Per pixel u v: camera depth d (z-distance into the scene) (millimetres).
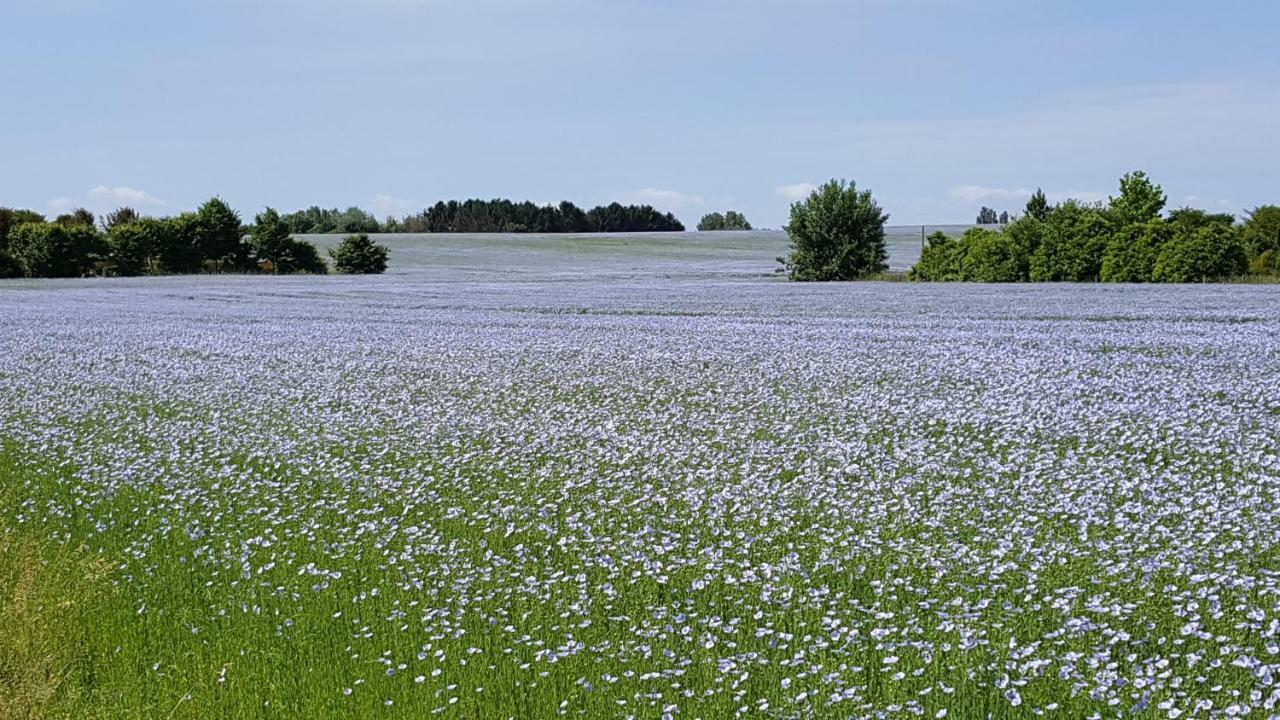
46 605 9445
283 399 21750
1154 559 8906
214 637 9023
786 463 13953
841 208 71062
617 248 120750
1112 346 26094
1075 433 15266
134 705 7891
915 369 22922
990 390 19672
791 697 7145
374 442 16781
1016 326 32031
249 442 17156
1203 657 7141
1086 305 39562
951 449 14430
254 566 10789
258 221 97688
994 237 61438
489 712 7379
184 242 98312
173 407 21125
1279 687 6746
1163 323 31656
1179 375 20922
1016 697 6543
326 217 185125
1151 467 12844
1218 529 9844
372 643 8656
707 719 6992
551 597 9375
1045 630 7891
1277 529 9859
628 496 12656
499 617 8945
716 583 9406
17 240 92312
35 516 12977
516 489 13375
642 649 7859
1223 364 22297
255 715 7684
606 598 9148
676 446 15406
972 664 7340
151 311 49000
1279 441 14430
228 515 12742
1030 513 10906
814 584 9172
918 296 48188
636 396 20719
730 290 57969
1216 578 8328
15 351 32312
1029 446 14562
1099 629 7660
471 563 10430
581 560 10305
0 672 8297
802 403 18953
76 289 70938
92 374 26562
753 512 11594
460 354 28781
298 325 39781
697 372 23688
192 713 7762
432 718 7367
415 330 36656
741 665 7641
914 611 8406
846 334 30969
